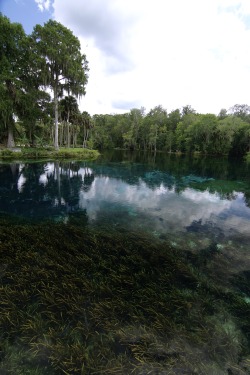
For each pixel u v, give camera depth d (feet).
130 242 18.47
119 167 69.87
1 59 67.10
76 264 14.55
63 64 72.43
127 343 9.07
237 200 34.35
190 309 11.18
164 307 11.09
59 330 9.57
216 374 8.07
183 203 32.12
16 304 10.91
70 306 10.81
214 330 9.96
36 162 65.72
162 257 16.12
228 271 14.98
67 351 8.58
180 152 177.27
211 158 120.06
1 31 63.82
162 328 9.81
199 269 15.08
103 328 9.75
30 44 69.05
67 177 49.42
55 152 79.10
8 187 38.01
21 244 16.87
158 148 204.64
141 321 10.16
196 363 8.37
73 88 82.28
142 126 200.75
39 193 35.42
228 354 8.86
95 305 10.89
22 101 70.64
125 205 30.45
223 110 182.50
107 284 12.69
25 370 8.02
